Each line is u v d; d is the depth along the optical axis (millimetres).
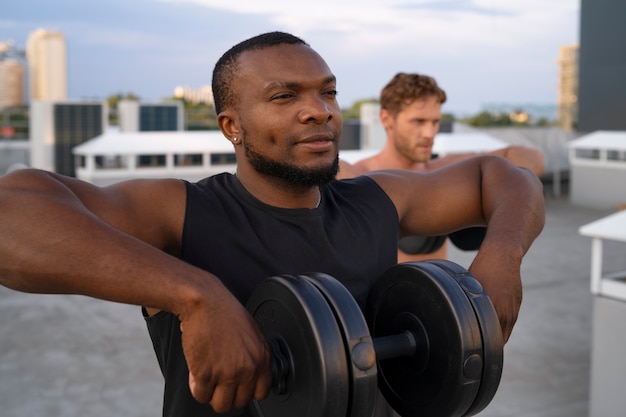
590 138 11266
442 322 958
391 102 2443
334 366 834
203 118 12156
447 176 1250
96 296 837
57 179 923
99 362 4223
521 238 1094
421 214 1226
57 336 4730
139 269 825
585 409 3537
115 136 9383
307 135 969
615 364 3066
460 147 10180
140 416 3471
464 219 1240
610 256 7621
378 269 1118
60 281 821
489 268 1044
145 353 4395
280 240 1036
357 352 851
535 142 13055
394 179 1226
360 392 850
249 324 852
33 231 819
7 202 834
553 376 3990
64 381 3908
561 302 5684
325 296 886
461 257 7742
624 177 10891
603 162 11125
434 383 980
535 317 5223
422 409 1012
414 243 1886
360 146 11664
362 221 1125
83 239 826
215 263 1018
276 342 910
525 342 4609
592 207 11289
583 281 6453
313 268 1045
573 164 11500
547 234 8992
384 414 1167
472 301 956
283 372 888
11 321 5078
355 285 1076
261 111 976
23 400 3639
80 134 11047
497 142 10688
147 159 9570
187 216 1023
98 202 961
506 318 1018
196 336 824
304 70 967
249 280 1019
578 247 8117
